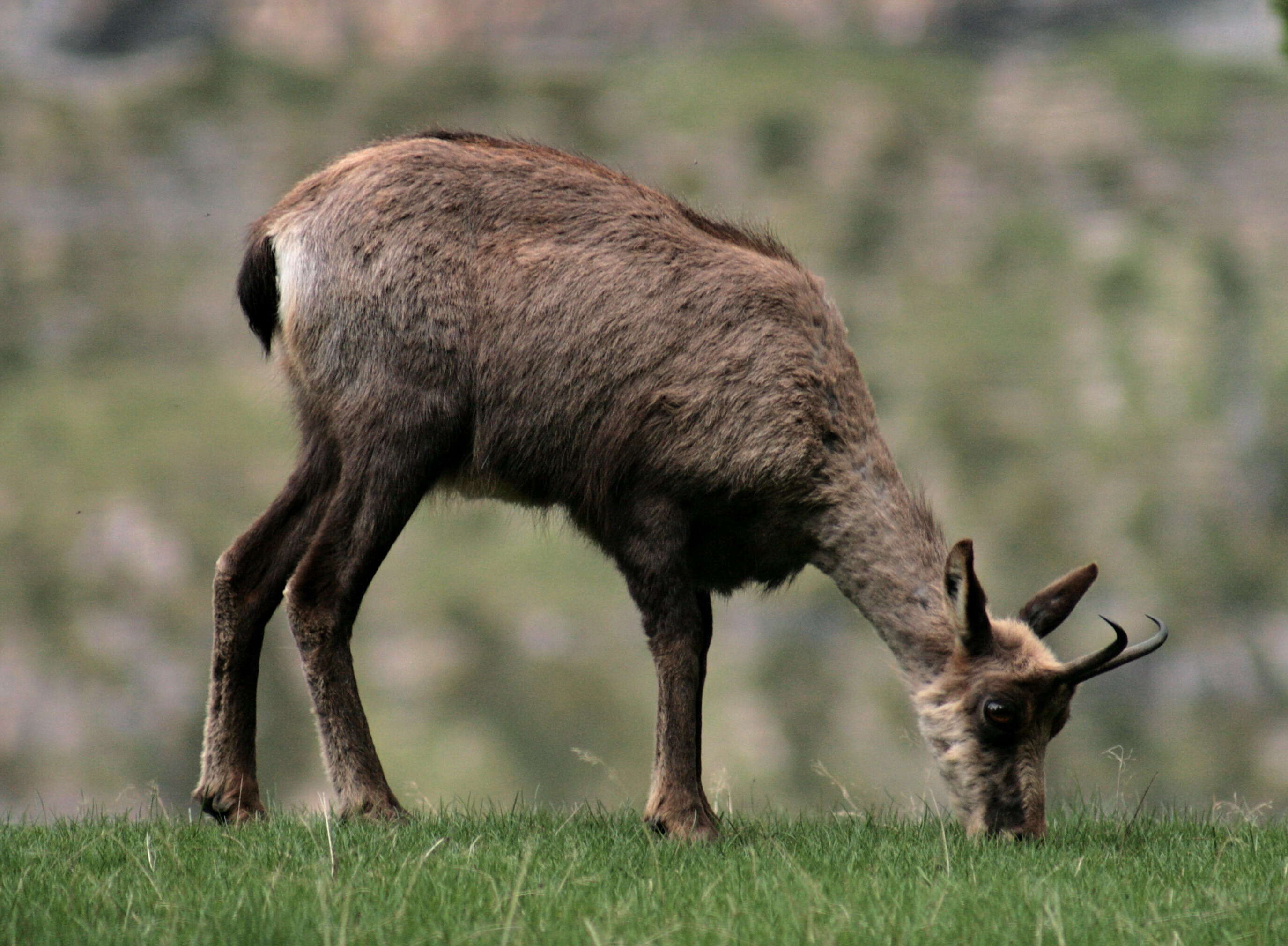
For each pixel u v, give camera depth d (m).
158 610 159.62
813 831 21.86
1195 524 172.62
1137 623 157.25
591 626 155.38
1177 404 191.25
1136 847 20.45
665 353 21.44
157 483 177.88
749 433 21.30
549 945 13.98
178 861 17.16
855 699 140.25
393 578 162.62
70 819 22.33
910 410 190.38
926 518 22.20
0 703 142.50
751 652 147.38
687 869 17.73
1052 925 14.52
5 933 13.66
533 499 22.36
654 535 21.30
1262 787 134.50
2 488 173.00
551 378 21.53
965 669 20.94
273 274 22.72
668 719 20.83
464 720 139.88
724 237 22.83
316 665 21.38
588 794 129.62
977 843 19.81
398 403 21.42
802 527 22.11
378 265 21.56
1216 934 14.98
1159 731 142.12
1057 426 185.88
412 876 15.95
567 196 22.27
